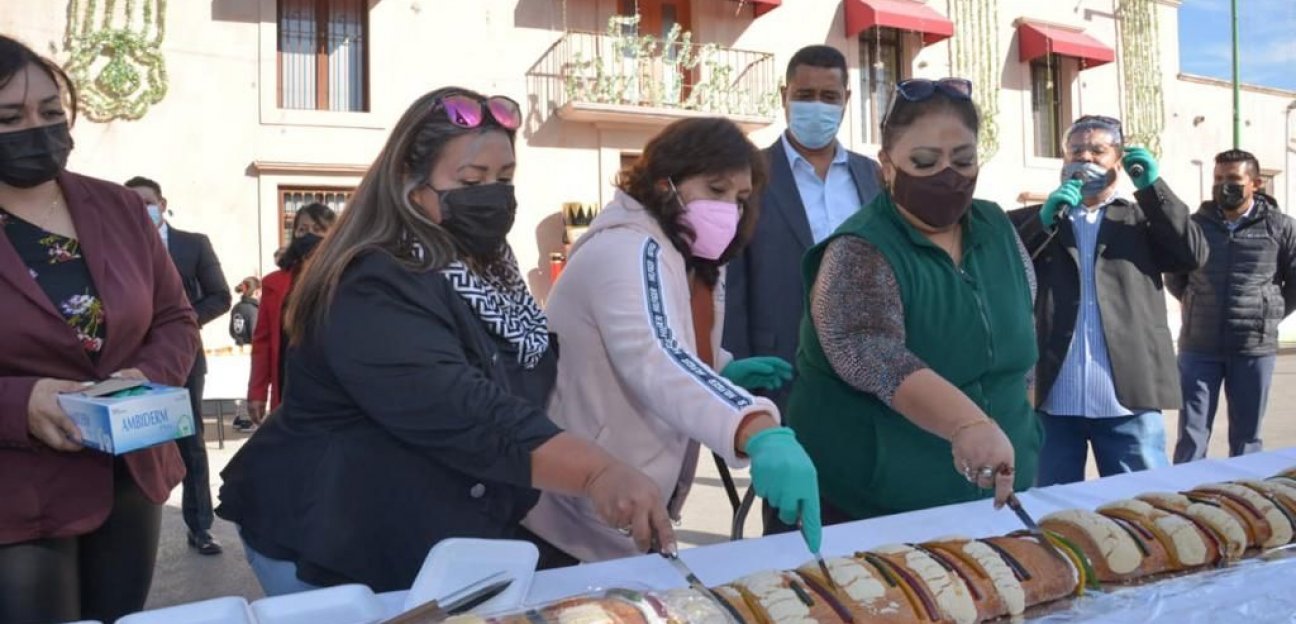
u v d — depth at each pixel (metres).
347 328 1.51
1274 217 4.76
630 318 1.76
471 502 1.68
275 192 11.63
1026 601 1.56
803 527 1.47
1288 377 12.45
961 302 1.99
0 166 1.88
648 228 1.93
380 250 1.56
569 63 12.98
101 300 2.01
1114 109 17.52
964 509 2.00
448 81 12.41
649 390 1.68
